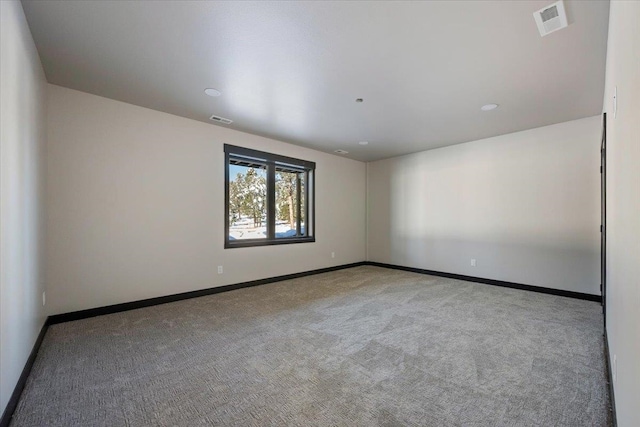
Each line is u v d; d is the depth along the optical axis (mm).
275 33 2109
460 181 5078
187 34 2127
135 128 3447
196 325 2906
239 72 2676
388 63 2506
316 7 1846
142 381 1915
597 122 3719
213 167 4148
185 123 3867
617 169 1641
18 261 1804
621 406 1304
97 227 3172
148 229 3535
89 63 2531
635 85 1038
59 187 2939
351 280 5027
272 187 5012
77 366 2096
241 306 3539
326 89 2996
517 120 3895
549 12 1877
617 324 1572
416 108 3488
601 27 2004
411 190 5855
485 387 1855
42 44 2254
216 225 4176
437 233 5410
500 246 4578
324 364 2145
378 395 1771
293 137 4758
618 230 1589
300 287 4516
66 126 2988
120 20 1979
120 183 3330
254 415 1593
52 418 1561
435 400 1723
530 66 2535
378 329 2812
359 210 6562
